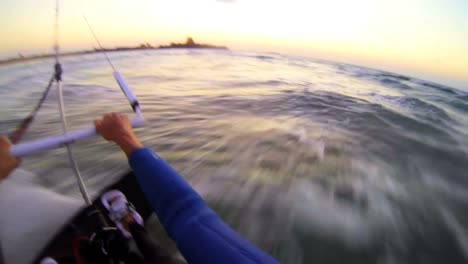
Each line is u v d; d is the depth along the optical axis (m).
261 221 2.72
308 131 5.03
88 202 1.92
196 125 4.91
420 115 6.62
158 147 4.05
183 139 4.34
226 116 5.48
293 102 6.80
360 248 2.48
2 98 5.23
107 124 1.12
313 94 7.77
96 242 1.44
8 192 1.92
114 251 1.38
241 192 3.12
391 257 2.42
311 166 3.78
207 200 2.97
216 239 0.70
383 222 2.84
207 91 7.18
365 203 3.11
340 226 2.71
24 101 5.23
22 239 1.53
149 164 0.94
